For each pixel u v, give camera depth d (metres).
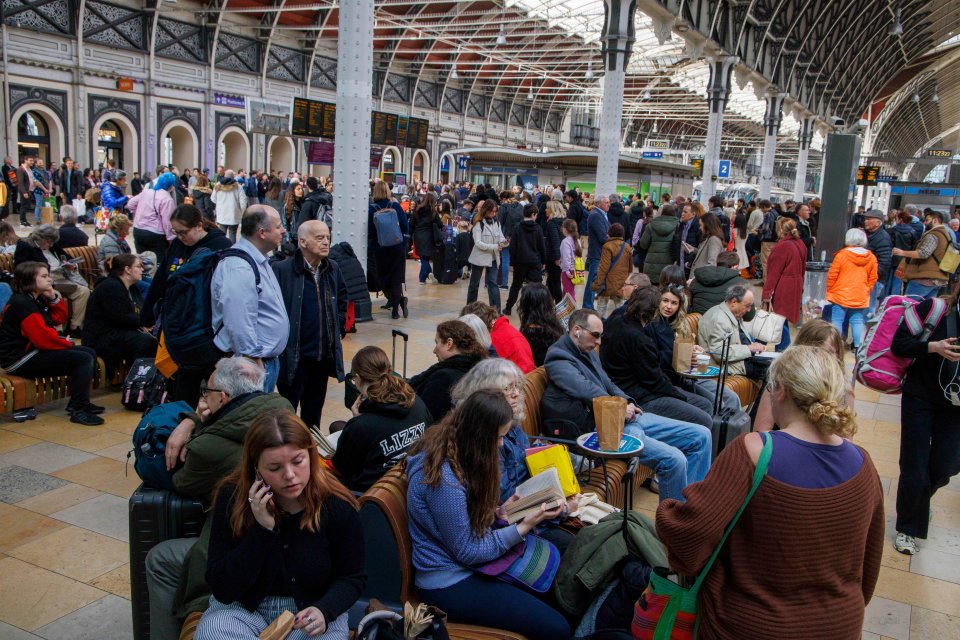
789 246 10.00
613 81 17.31
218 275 4.50
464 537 3.06
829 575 2.12
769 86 34.94
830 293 9.70
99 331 6.74
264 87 35.19
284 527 2.60
